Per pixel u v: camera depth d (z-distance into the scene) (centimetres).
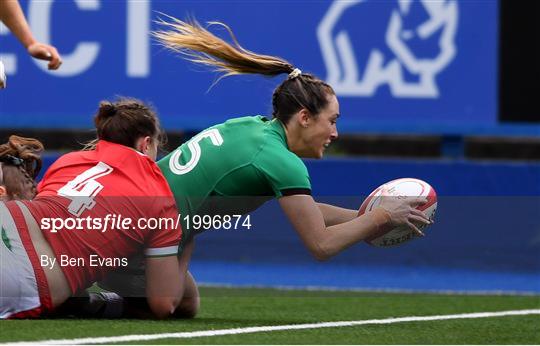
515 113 2731
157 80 2672
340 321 1638
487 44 2728
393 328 1524
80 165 1512
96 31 2669
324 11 2698
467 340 1399
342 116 2702
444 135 2747
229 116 2675
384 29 2712
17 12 1220
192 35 1591
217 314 1738
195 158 1529
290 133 1517
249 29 2675
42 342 1245
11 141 1602
